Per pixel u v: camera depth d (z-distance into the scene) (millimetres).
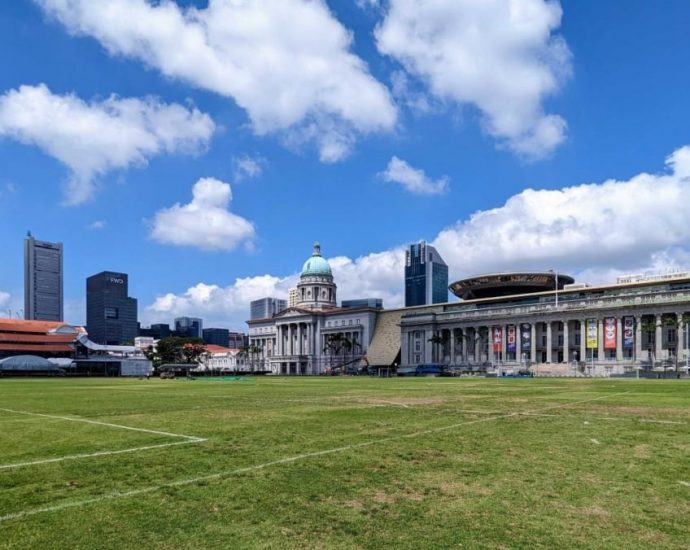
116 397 39406
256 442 16516
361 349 186000
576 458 14039
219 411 26641
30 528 8766
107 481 11664
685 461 13688
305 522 9047
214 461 13672
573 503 10055
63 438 17578
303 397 37750
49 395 42719
